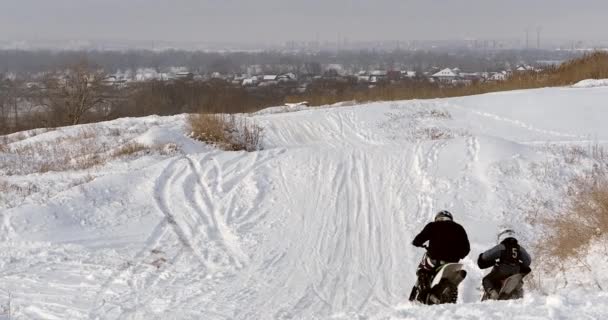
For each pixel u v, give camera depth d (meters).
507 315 5.88
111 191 14.57
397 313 6.79
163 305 8.93
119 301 9.09
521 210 13.20
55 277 10.20
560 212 12.52
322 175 15.85
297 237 12.21
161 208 13.89
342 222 12.95
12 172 18.56
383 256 11.19
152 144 20.16
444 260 8.42
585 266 9.28
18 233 12.26
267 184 15.34
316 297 9.35
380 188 14.87
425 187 14.66
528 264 8.22
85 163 18.78
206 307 8.85
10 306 8.87
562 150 16.61
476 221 12.79
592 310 5.75
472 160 15.82
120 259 11.13
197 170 16.47
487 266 8.27
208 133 21.61
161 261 11.04
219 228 12.86
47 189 15.45
